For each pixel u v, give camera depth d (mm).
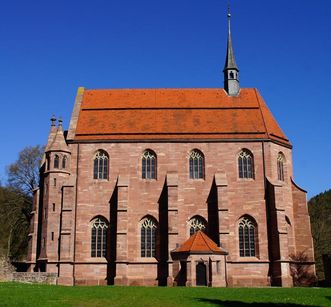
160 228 67500
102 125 73188
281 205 66750
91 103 77188
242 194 68688
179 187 69000
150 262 66125
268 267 65750
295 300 35875
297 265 68062
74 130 72375
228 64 80438
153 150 70625
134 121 73812
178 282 61969
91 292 41531
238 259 66250
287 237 67500
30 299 34094
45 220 67125
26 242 89938
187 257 61688
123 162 70250
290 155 73500
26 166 89812
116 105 76750
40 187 71562
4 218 88938
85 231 67625
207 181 69250
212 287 54688
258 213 67875
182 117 74625
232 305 32781
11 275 60094
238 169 70000
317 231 92875
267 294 41469
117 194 67938
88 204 68625
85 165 70125
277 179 70250
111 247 67062
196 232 65625
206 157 70250
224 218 65688
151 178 69812
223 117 74375
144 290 45344
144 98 78312
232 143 70750
